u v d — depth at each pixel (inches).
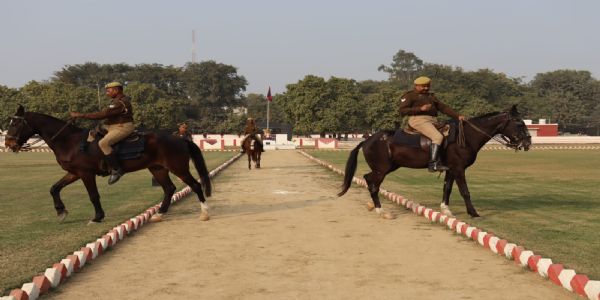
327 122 3120.1
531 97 5014.8
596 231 343.9
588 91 5221.5
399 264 264.7
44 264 261.4
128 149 377.4
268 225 382.9
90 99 2903.5
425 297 209.8
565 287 219.6
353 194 581.6
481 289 220.7
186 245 313.7
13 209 461.4
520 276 241.1
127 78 4719.5
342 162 1159.6
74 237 329.7
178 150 394.6
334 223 390.3
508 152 1712.6
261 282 233.0
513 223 377.4
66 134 378.6
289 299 207.8
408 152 407.8
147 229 368.2
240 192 600.4
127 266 263.7
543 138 2837.1
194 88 4635.8
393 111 3388.3
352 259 275.6
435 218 392.8
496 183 687.1
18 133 370.3
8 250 292.7
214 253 291.9
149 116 3184.1
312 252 292.8
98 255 285.6
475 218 401.4
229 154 1635.1
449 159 406.0
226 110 4822.8
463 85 4766.2
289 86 3294.8
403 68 6269.7
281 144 2113.7
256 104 5472.4
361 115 3467.0
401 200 487.2
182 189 600.1
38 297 212.4
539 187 635.5
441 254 286.7
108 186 663.1
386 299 207.2
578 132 5118.1
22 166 1080.2
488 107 3951.8
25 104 2970.0
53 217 416.2
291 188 644.7
